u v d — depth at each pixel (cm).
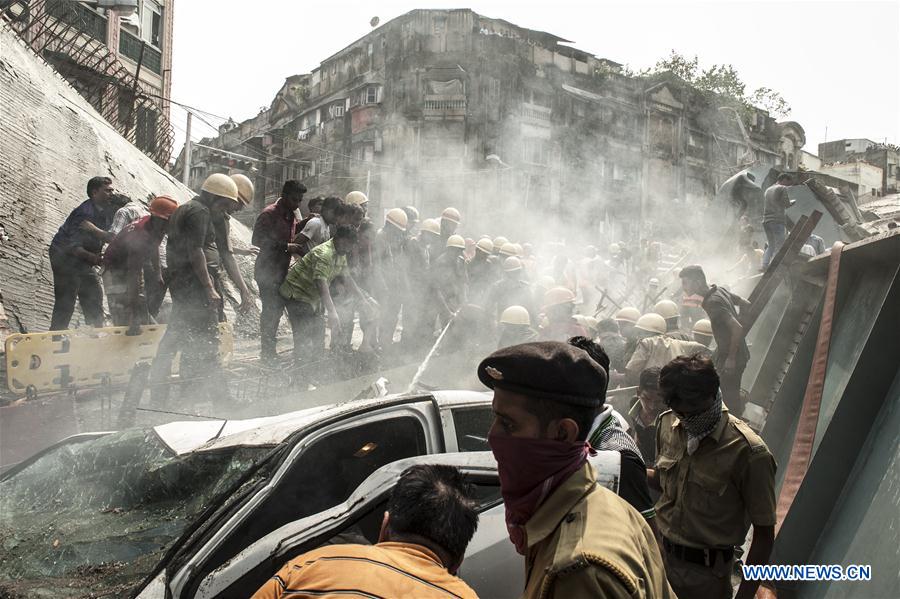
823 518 341
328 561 138
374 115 4394
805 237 530
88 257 604
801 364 492
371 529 240
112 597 219
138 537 252
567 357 127
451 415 279
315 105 4947
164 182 1355
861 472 328
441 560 144
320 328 605
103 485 292
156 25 2641
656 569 127
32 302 762
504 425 129
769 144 5506
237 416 483
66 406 418
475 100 4194
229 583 198
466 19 4228
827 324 424
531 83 4369
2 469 369
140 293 527
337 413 268
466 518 148
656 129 4866
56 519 272
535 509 127
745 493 248
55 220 870
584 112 4591
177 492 281
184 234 488
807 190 929
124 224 628
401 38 4303
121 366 496
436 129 4181
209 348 496
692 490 256
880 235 379
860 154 5897
